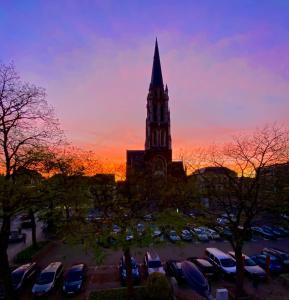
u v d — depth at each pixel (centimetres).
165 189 2158
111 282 2312
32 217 3262
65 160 2322
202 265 2333
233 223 2050
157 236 1773
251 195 2142
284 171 2212
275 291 2098
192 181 2369
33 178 1897
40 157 1886
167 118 6938
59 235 1809
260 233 3916
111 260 2877
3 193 1509
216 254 2544
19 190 1585
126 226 1695
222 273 2344
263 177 2214
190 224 1878
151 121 6906
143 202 2006
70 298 2044
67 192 1794
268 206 2083
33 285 2200
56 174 1958
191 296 1998
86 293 2117
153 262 2422
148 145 6788
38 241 3775
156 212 1922
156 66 7319
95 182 2050
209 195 2239
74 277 2183
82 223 1770
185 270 1137
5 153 1808
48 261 2944
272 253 2723
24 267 2366
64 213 2017
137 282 2230
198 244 3503
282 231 3888
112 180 2114
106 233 1645
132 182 2116
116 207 1898
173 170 5384
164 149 6700
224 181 2298
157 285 1861
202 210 2167
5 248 1794
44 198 1669
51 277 2175
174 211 1880
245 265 2395
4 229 1731
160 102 7044
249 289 2131
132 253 3083
